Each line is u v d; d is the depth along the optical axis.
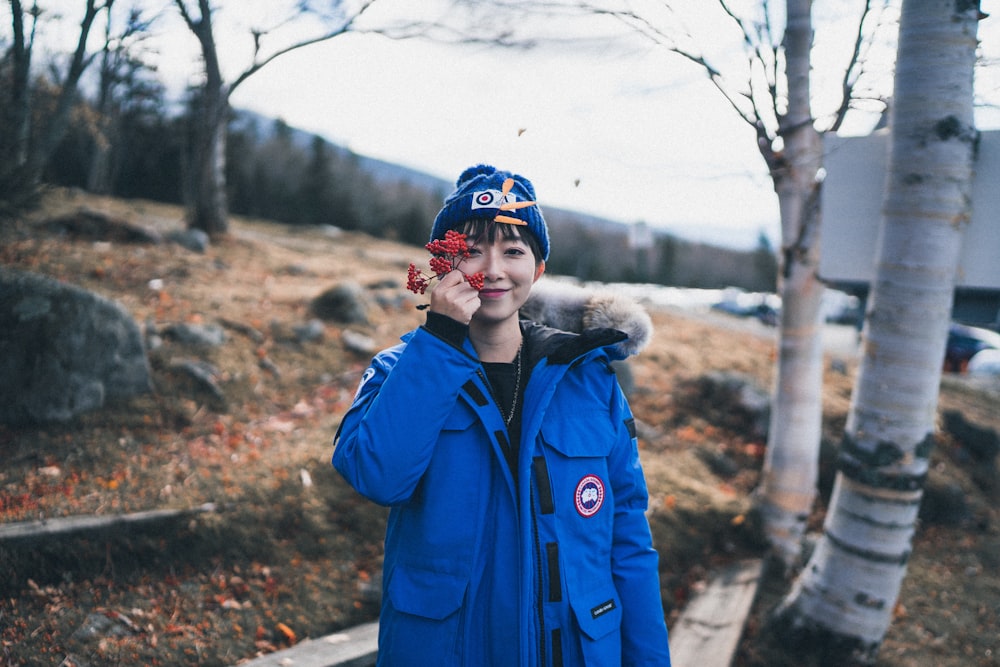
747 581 4.06
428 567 1.31
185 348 5.57
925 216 2.89
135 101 18.67
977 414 9.49
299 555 3.54
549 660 1.29
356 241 21.62
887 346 3.07
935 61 2.80
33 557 3.00
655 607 1.46
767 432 6.57
